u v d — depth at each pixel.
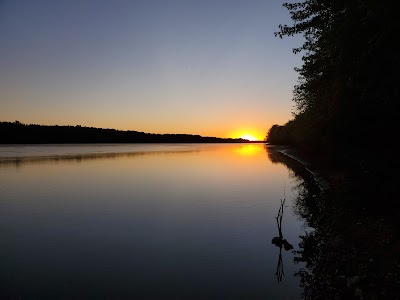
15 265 13.27
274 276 11.38
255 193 29.62
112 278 11.81
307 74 23.02
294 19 16.17
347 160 35.62
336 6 13.34
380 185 21.39
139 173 50.12
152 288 10.92
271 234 16.47
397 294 8.30
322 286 10.07
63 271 12.56
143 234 17.34
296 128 65.94
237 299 9.91
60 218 21.45
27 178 44.75
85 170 55.47
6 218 21.56
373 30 11.34
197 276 11.72
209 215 21.20
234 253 13.91
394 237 11.81
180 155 103.38
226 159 81.56
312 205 22.86
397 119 19.77
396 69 11.66
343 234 14.34
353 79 13.51
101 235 17.41
